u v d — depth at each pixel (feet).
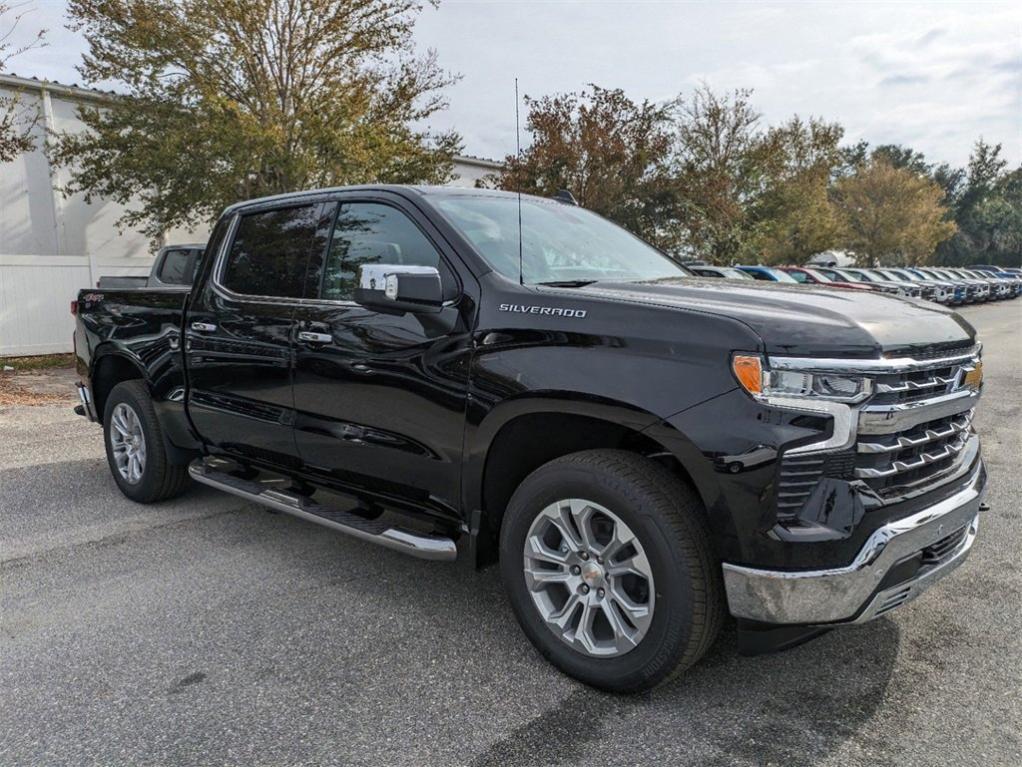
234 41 45.68
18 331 43.45
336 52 48.60
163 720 8.45
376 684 9.20
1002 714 8.55
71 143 48.73
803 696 8.93
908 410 8.02
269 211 13.33
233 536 14.48
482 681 9.27
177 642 10.25
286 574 12.64
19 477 18.67
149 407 15.62
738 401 7.75
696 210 71.26
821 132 111.65
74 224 57.88
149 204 50.06
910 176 167.43
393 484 11.01
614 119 66.85
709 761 7.72
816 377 7.57
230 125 43.93
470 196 11.93
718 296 9.21
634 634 8.59
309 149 47.01
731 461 7.68
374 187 11.75
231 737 8.14
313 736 8.16
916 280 98.68
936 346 8.54
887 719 8.46
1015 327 65.10
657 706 8.71
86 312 17.08
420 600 11.63
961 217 246.68
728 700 8.82
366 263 11.39
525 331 9.23
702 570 8.13
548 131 65.36
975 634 10.48
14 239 55.01
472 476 9.83
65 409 28.50
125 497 16.93
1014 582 12.23
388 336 10.63
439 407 10.03
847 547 7.59
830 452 7.62
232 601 11.57
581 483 8.77
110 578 12.45
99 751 7.89
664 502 8.23
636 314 8.55
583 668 9.00
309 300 12.07
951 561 8.96
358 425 11.16
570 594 9.19
